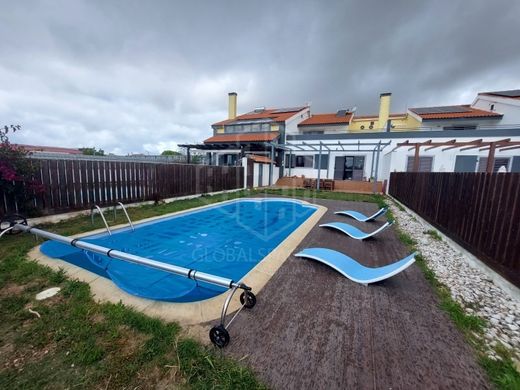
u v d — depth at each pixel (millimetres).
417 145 12875
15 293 2920
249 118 24859
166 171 9727
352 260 4082
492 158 10719
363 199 12469
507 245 3301
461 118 19375
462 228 4707
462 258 4492
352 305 2852
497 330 2490
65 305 2680
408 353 2129
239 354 2057
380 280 3244
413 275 3715
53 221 6207
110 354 2021
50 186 6152
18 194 5480
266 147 19703
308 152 20328
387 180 15031
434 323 2551
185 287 3463
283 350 2117
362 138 17859
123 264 4219
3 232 4668
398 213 8984
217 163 21906
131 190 8375
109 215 7184
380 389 1790
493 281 3553
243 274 4148
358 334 2350
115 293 2994
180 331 2326
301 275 3615
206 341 2205
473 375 1926
